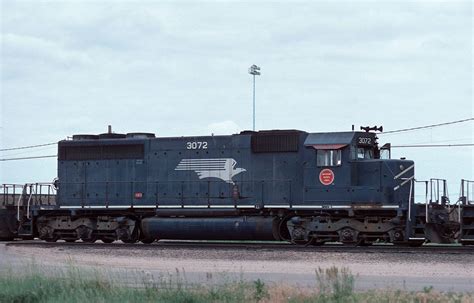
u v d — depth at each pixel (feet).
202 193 95.61
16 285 51.34
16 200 115.03
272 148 92.12
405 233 84.38
